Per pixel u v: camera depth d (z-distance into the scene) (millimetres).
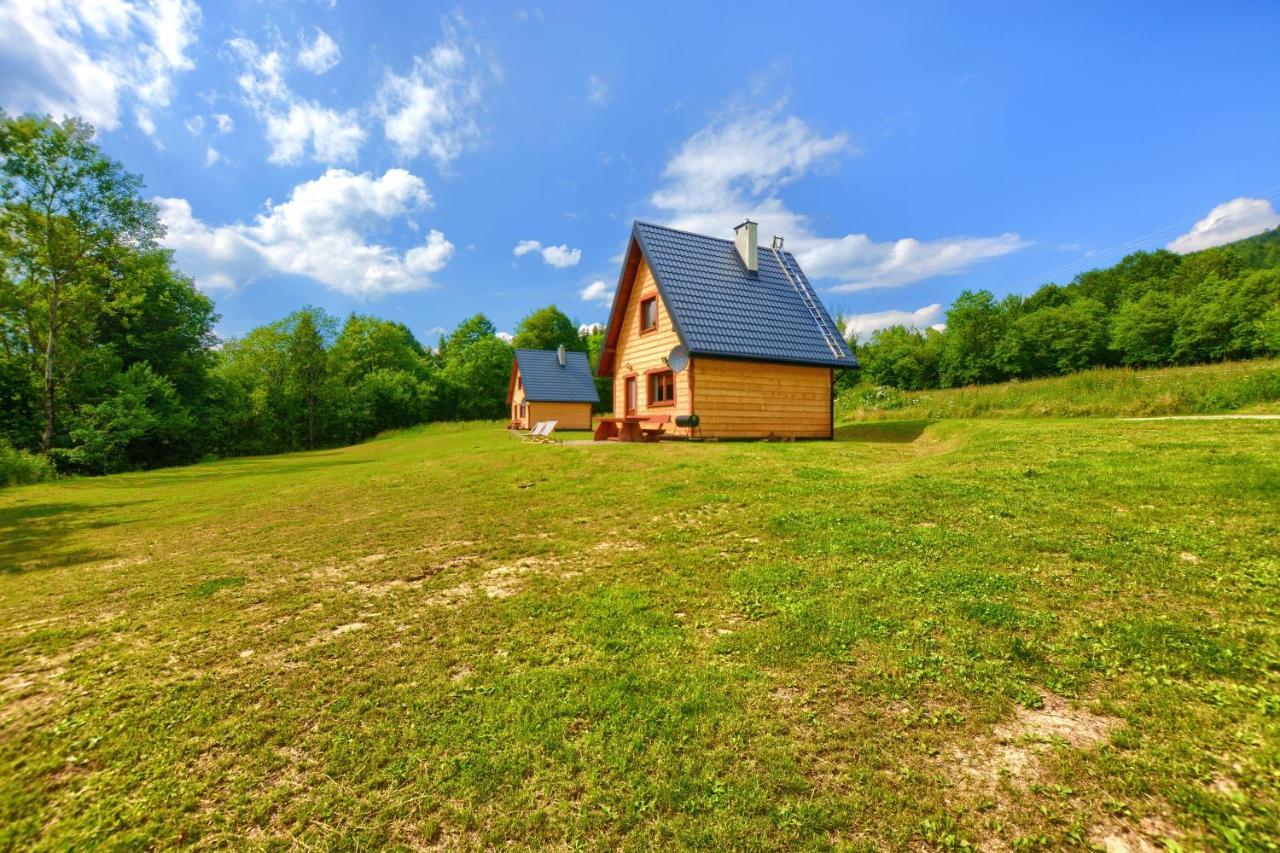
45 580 6199
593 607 4344
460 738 2848
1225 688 2850
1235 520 4863
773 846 2115
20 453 21828
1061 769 2412
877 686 3078
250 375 42469
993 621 3646
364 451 28656
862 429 17984
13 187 23609
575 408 38406
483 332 68500
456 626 4184
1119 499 5711
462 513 8031
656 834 2205
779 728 2783
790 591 4355
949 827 2160
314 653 3887
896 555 4887
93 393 26453
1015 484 6629
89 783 2697
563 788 2477
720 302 16781
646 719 2900
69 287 25438
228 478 17172
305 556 6371
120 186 25875
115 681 3656
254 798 2537
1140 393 15148
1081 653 3260
